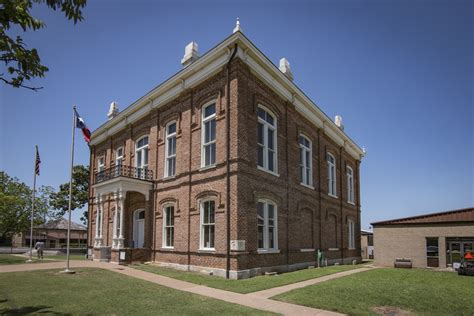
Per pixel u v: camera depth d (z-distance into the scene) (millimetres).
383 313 9289
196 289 12477
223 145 17094
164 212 20594
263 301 10586
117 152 26844
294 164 21391
